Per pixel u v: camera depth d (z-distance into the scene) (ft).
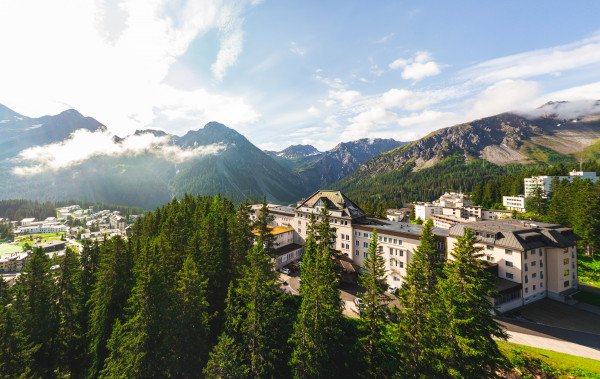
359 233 252.83
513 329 157.69
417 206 495.00
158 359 119.75
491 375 97.04
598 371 118.32
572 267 200.13
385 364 128.88
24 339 129.08
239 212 218.79
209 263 158.71
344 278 223.10
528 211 413.80
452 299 97.50
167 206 329.72
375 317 116.26
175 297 128.57
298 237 309.63
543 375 119.03
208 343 139.95
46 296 156.66
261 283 124.26
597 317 170.09
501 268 193.77
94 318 152.87
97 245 195.62
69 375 156.15
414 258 136.87
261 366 115.24
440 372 95.50
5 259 552.41
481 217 424.87
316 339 110.83
